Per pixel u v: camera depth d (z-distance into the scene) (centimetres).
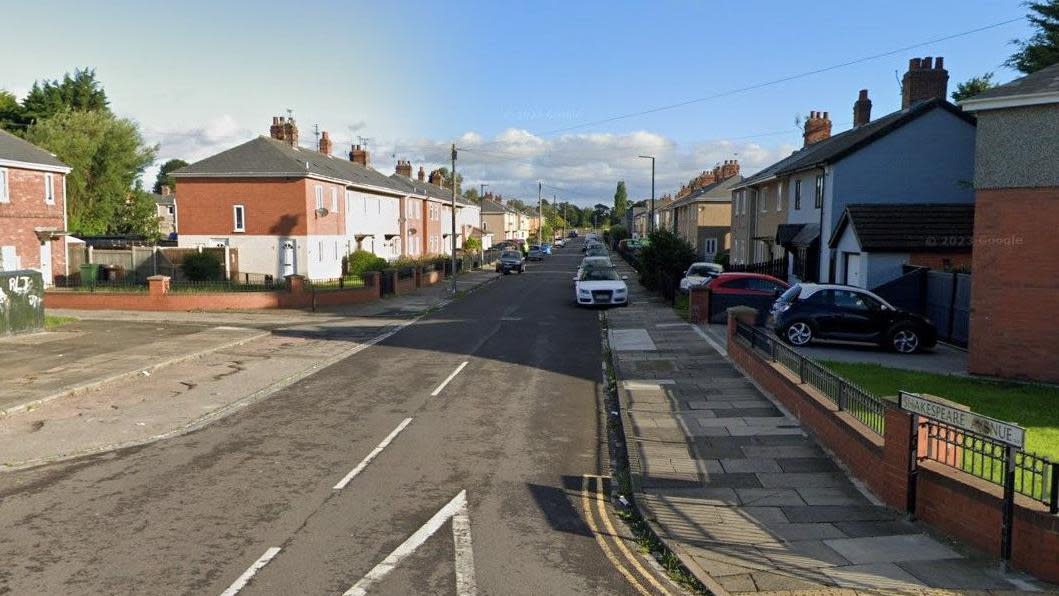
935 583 656
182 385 1570
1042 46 2939
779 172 3309
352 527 801
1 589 645
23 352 1916
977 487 728
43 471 991
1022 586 646
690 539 771
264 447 1112
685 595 661
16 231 3256
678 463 1027
